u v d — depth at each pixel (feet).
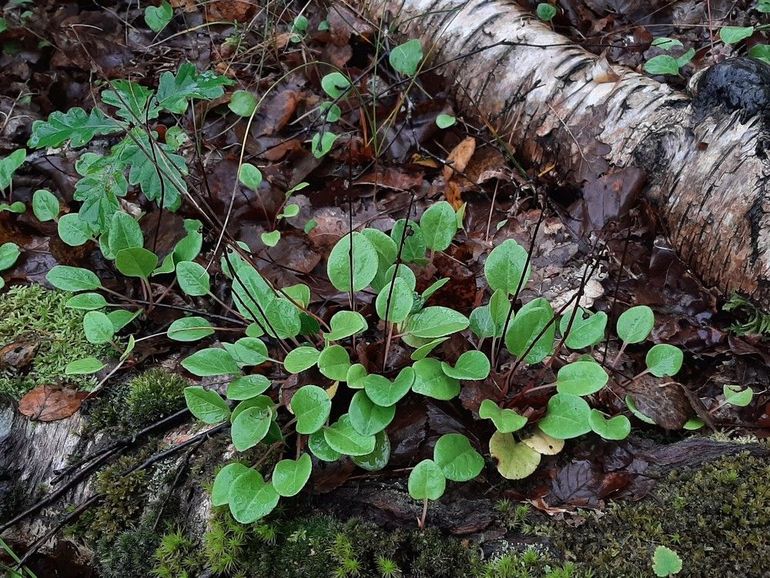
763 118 2.39
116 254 2.31
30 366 2.30
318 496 2.02
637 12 3.27
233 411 2.04
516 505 1.98
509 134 2.90
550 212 2.69
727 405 2.18
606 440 2.07
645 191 2.58
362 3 3.31
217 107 3.05
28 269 2.53
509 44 2.83
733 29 2.67
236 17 3.44
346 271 2.17
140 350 2.34
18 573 2.02
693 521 1.93
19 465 2.16
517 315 2.10
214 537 1.96
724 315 2.42
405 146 2.92
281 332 2.13
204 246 2.65
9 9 3.28
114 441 2.17
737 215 2.37
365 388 1.98
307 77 3.15
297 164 2.87
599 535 1.93
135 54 3.27
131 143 2.34
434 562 1.91
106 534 2.06
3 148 2.90
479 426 2.09
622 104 2.66
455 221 2.30
